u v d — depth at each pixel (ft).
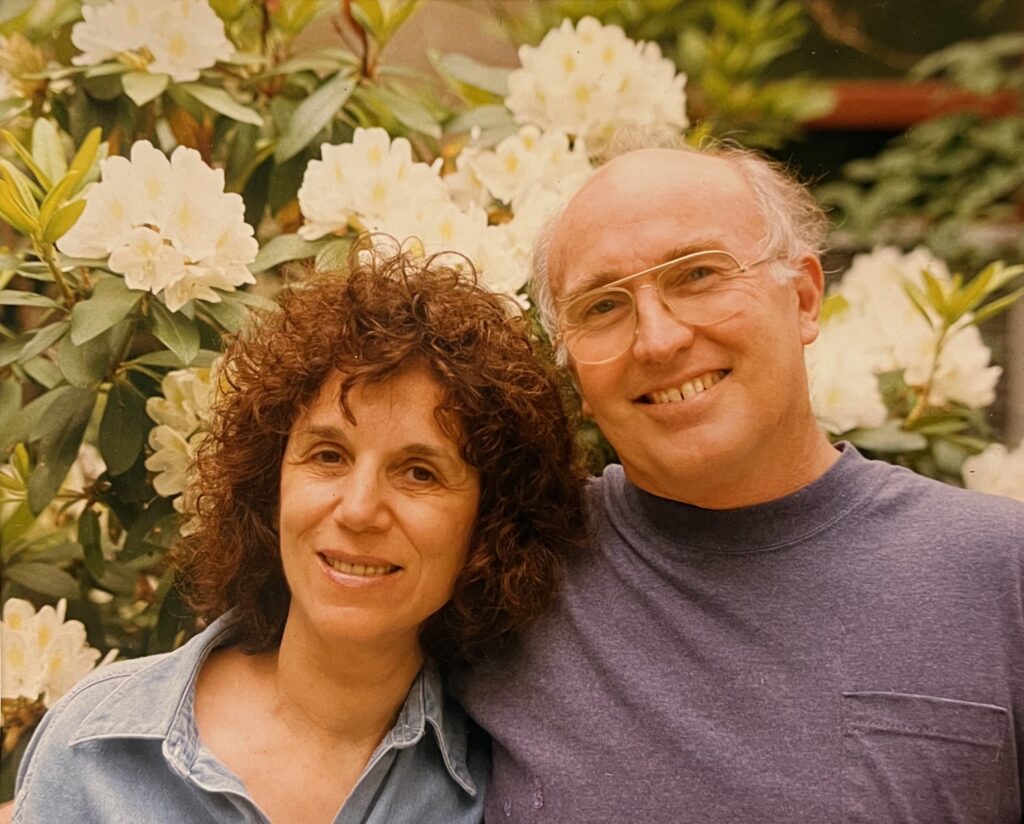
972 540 3.62
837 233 6.91
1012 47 6.75
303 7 5.33
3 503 5.07
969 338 5.27
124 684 3.89
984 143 6.62
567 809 3.61
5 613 4.80
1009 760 3.45
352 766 3.83
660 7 6.64
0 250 4.90
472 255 4.72
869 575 3.63
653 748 3.60
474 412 3.58
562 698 3.81
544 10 6.54
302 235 4.86
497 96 5.85
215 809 3.55
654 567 3.92
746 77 6.98
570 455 4.09
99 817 3.57
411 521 3.51
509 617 3.93
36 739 3.96
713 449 3.68
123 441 4.64
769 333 3.74
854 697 3.46
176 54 4.89
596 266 3.83
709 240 3.72
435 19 6.45
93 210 4.31
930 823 3.37
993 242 6.68
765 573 3.73
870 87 7.58
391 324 3.54
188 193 4.36
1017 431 6.28
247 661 4.15
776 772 3.44
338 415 3.51
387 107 5.32
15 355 4.57
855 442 5.15
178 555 4.53
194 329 4.49
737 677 3.60
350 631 3.52
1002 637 3.48
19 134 5.15
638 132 4.51
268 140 5.33
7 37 5.07
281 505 3.67
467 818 3.87
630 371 3.81
